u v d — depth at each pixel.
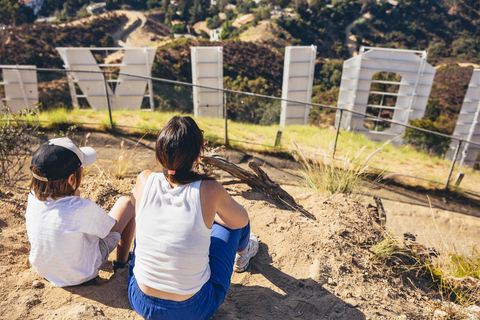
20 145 4.35
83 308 1.95
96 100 13.34
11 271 2.41
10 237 2.84
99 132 7.34
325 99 57.97
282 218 3.60
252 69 70.88
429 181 8.24
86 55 16.62
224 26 131.38
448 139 10.60
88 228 2.08
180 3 161.12
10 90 8.95
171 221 1.66
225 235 2.06
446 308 2.84
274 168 7.16
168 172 1.69
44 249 2.06
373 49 18.38
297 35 123.88
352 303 2.54
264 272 2.79
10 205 3.36
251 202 3.94
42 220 2.02
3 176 3.98
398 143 10.98
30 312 2.02
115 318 2.02
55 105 8.40
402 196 7.62
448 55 130.88
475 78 18.36
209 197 1.69
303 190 5.95
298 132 9.55
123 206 2.40
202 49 17.97
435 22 146.75
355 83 18.92
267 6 142.38
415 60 18.42
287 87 19.00
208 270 1.83
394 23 145.00
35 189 1.98
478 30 147.25
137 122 8.27
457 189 7.95
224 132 8.23
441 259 3.93
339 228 3.51
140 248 1.73
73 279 2.20
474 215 7.34
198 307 1.75
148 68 17.05
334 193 4.48
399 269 3.22
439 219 7.01
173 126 1.63
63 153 1.94
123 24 131.88
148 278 1.70
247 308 2.36
